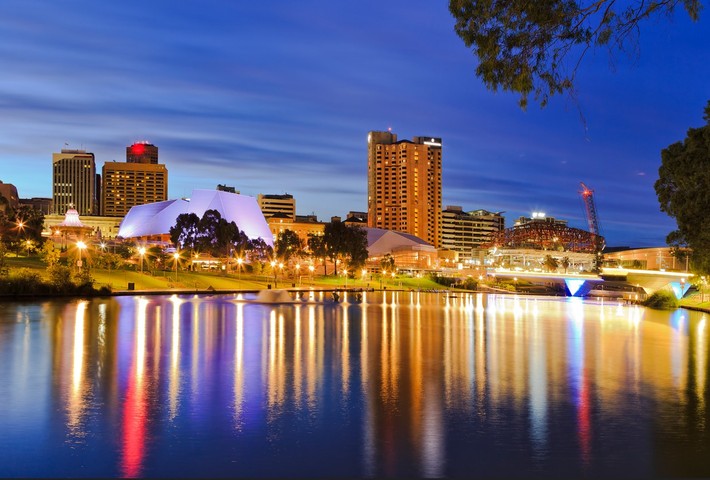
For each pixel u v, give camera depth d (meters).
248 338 43.31
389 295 150.12
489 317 75.50
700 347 42.19
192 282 125.62
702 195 65.88
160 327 49.19
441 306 101.00
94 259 118.94
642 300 132.12
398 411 20.97
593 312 92.06
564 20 13.77
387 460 15.80
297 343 40.94
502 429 18.73
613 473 14.93
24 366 29.06
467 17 14.75
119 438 17.41
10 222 129.12
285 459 15.80
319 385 25.44
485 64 14.63
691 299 114.62
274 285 149.00
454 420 19.80
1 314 57.41
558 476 14.73
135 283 111.06
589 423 19.52
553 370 30.41
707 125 64.88
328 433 18.17
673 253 87.94
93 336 41.69
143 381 25.70
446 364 32.16
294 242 188.75
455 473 14.89
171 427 18.59
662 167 74.81
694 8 12.70
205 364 30.67
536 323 66.38
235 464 15.39
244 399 22.53
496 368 30.80
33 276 82.00
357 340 43.78
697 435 18.17
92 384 24.86
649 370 30.69
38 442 16.97
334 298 100.44
